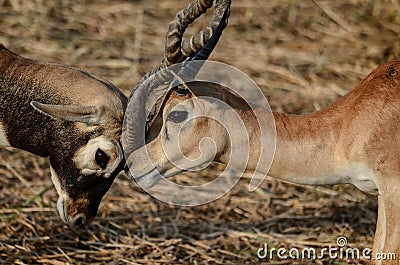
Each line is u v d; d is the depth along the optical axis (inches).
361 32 781.9
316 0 822.5
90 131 429.4
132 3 844.0
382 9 799.7
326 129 429.1
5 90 440.8
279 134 427.8
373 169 420.2
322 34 786.8
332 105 442.6
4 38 779.4
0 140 451.2
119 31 800.9
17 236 541.3
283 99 703.1
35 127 441.4
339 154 425.7
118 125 427.2
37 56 753.6
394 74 432.1
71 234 546.9
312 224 567.2
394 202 417.7
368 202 587.8
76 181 436.8
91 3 843.4
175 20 412.2
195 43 411.5
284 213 579.2
